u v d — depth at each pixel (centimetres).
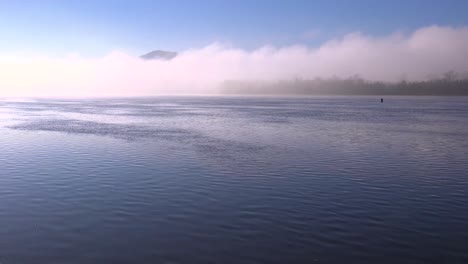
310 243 1483
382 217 1778
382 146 3997
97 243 1478
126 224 1673
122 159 3159
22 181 2419
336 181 2467
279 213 1827
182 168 2809
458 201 2047
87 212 1825
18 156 3294
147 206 1922
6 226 1642
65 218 1744
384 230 1619
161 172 2680
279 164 2983
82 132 5166
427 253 1407
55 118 7800
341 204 1973
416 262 1341
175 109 11862
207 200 2027
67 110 10875
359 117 8356
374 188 2305
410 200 2059
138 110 11169
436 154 3522
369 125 6375
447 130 5616
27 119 7469
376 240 1515
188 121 7119
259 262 1333
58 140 4338
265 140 4409
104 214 1798
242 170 2756
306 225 1669
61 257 1363
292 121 7162
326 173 2694
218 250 1420
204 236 1547
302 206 1936
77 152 3509
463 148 3900
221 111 10731
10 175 2583
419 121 7250
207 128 5772
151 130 5459
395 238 1536
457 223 1708
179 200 2023
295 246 1455
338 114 9419
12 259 1345
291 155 3403
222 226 1653
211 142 4216
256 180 2466
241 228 1631
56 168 2811
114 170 2744
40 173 2647
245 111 10756
